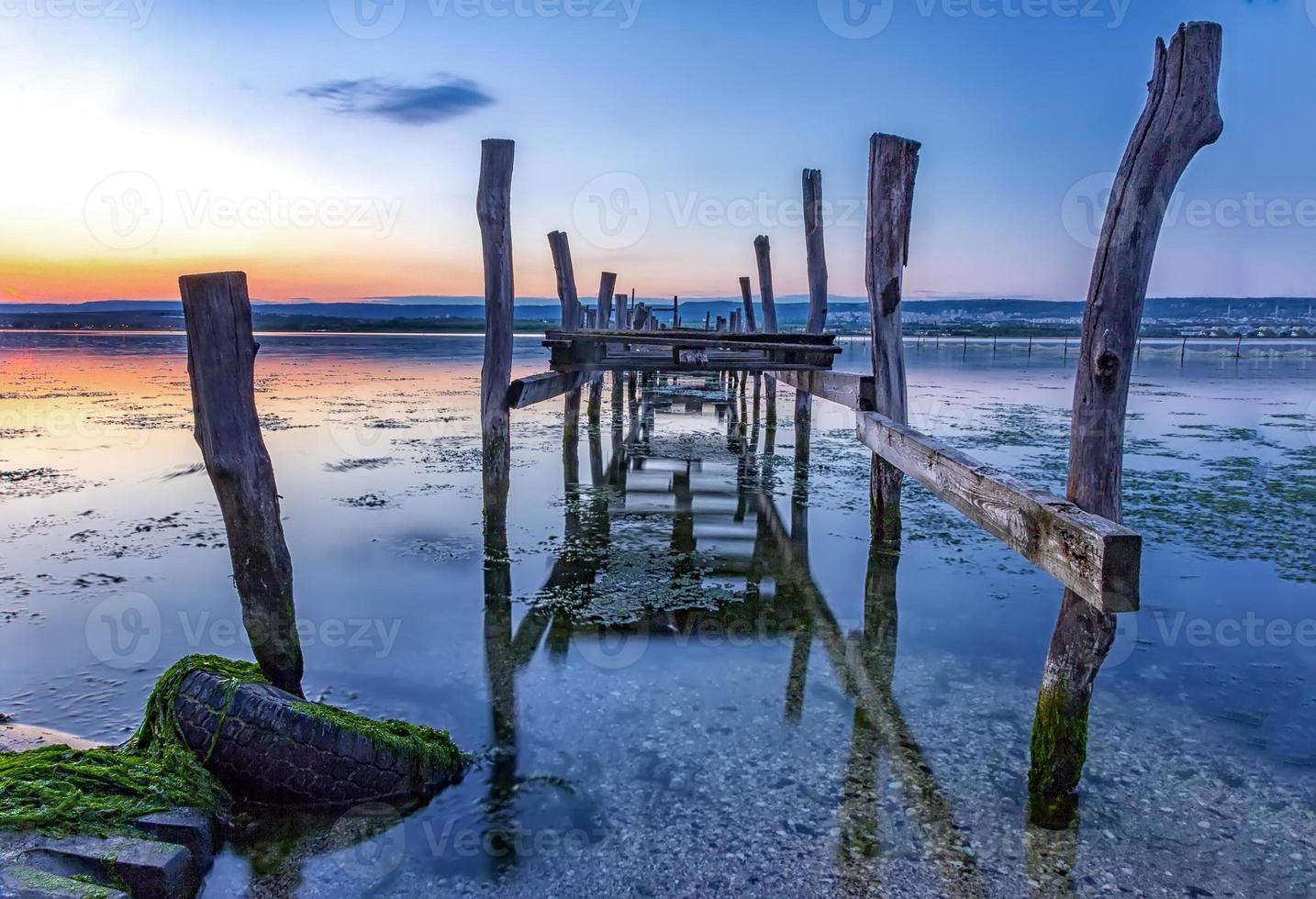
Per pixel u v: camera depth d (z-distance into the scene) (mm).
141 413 12641
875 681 3842
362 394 16438
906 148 5492
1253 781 2986
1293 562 5539
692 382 22250
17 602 4672
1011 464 8734
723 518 6801
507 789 2922
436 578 5246
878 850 2566
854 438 11312
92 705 3465
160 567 5309
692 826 2693
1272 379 22984
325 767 2760
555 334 8180
